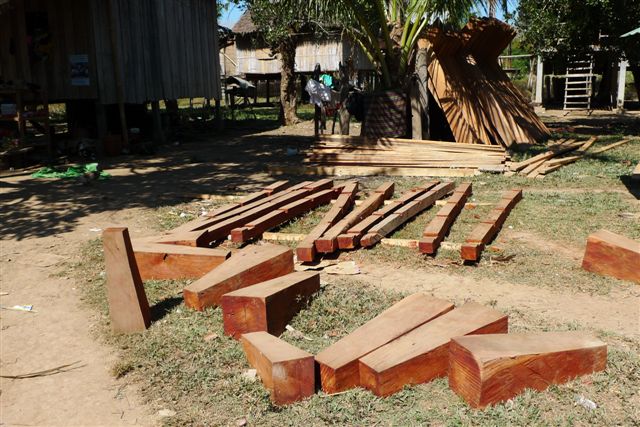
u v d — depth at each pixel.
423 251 6.13
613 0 16.56
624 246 5.48
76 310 5.11
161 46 17.08
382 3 13.09
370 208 7.63
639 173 8.43
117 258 4.59
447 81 13.94
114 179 11.15
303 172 11.40
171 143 17.23
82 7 14.37
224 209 7.88
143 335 4.53
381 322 4.08
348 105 14.55
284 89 22.88
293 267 5.51
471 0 13.38
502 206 7.66
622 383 3.63
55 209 8.69
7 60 14.37
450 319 4.02
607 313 4.77
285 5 14.39
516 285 5.39
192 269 5.61
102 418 3.56
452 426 3.24
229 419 3.45
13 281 5.82
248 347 3.96
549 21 17.98
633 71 20.56
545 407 3.38
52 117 26.42
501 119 14.76
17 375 4.10
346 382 3.62
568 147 13.43
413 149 11.55
